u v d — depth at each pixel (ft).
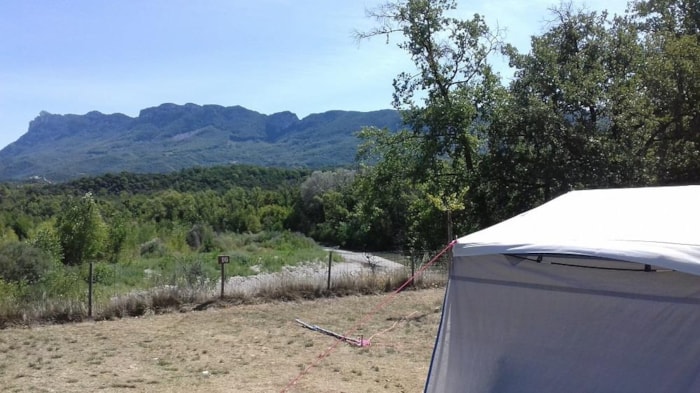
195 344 33.27
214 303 44.60
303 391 24.63
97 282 71.15
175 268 66.03
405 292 49.93
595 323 16.33
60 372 27.55
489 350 18.15
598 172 62.69
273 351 31.65
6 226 126.82
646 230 15.75
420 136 78.38
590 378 15.96
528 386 16.92
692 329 14.74
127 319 40.52
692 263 13.55
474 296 18.97
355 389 24.84
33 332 36.40
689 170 64.75
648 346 15.30
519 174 71.72
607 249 14.83
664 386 14.75
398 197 83.82
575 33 71.67
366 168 83.15
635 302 15.76
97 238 89.86
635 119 64.44
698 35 73.31
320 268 97.71
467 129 74.74
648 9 78.84
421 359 29.68
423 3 74.23
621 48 70.59
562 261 17.52
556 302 17.19
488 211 74.90
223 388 25.09
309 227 195.62
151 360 29.84
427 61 76.89
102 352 31.42
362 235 153.38
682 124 65.51
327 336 35.24
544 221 18.65
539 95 69.00
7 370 27.86
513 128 67.92
